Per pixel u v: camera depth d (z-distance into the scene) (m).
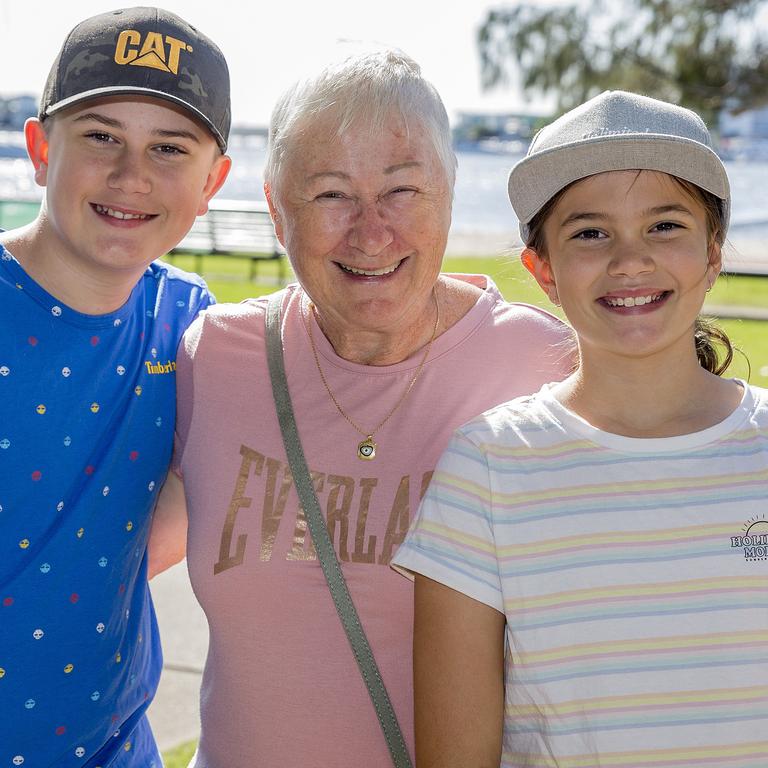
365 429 2.11
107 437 2.14
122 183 2.03
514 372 2.16
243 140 35.66
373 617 2.02
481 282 2.36
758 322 9.79
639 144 1.74
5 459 2.00
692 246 1.78
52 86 2.09
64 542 2.06
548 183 1.82
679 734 1.63
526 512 1.75
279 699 2.04
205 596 2.11
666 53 21.31
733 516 1.71
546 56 21.56
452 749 1.75
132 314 2.23
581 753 1.66
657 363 1.81
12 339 2.02
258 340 2.24
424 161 1.99
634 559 1.70
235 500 2.12
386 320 2.05
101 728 2.17
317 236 2.01
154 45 2.07
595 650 1.67
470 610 1.75
